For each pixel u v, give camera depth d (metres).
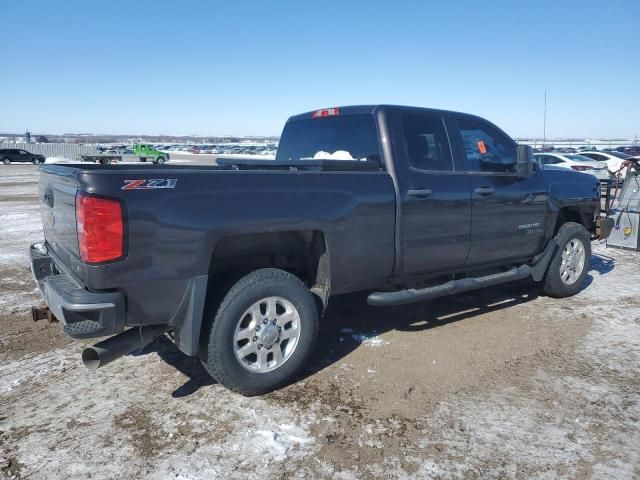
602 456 2.87
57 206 3.50
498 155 5.15
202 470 2.74
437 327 4.96
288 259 4.02
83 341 4.59
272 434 3.07
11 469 2.74
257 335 3.51
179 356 4.25
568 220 6.36
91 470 2.73
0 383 3.76
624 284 6.60
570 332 4.81
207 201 3.21
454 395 3.58
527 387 3.70
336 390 3.65
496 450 2.93
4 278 6.78
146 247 3.02
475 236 4.74
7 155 50.44
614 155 21.72
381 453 2.89
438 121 4.64
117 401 3.49
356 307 5.55
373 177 4.03
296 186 3.60
